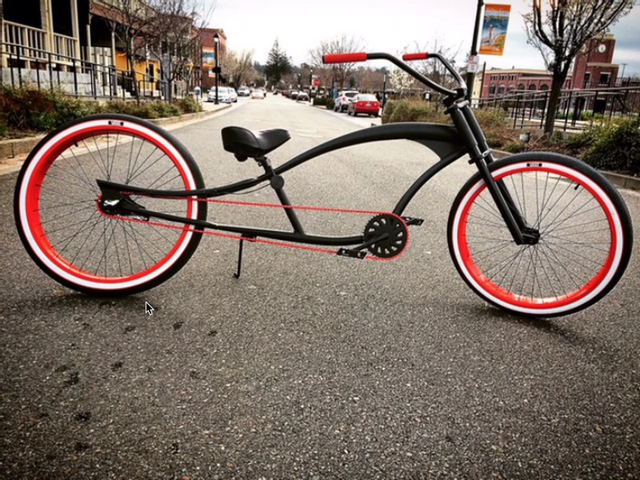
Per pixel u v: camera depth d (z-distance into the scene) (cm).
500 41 1365
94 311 238
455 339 230
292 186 589
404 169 778
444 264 334
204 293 267
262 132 243
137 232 358
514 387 193
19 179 248
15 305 238
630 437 167
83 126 253
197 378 188
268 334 226
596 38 1013
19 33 1430
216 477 141
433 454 155
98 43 2444
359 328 236
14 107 776
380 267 322
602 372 207
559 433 167
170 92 1986
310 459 150
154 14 1933
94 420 161
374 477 144
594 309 271
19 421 158
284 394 181
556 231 439
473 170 825
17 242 322
